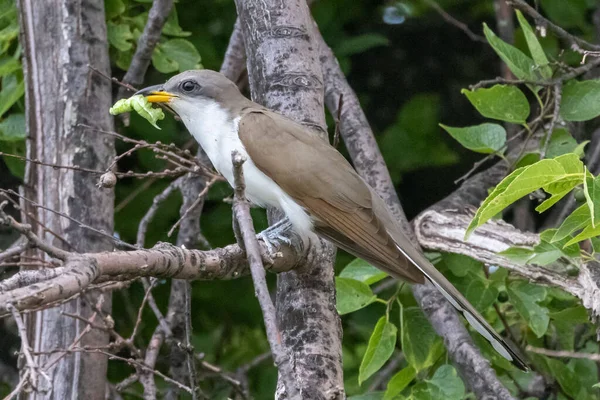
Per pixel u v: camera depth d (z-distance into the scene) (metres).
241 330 14.66
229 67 11.76
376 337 9.38
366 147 11.23
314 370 7.37
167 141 13.07
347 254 13.81
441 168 15.64
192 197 11.19
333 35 14.57
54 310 9.81
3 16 11.56
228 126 9.00
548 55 12.41
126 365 13.43
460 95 15.87
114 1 11.54
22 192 9.86
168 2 10.52
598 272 8.47
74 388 9.75
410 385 10.74
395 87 15.95
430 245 10.12
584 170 6.27
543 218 14.59
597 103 10.43
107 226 10.23
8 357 13.72
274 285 14.13
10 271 11.60
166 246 6.86
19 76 11.45
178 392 11.02
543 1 13.45
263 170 8.62
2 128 11.41
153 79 14.19
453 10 15.85
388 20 15.21
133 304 13.62
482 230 9.71
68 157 10.18
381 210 8.77
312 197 8.41
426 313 9.86
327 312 7.71
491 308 10.88
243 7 9.10
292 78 8.91
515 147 12.02
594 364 10.81
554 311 10.36
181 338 10.99
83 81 10.32
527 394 11.05
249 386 13.81
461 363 9.34
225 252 7.07
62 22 10.37
